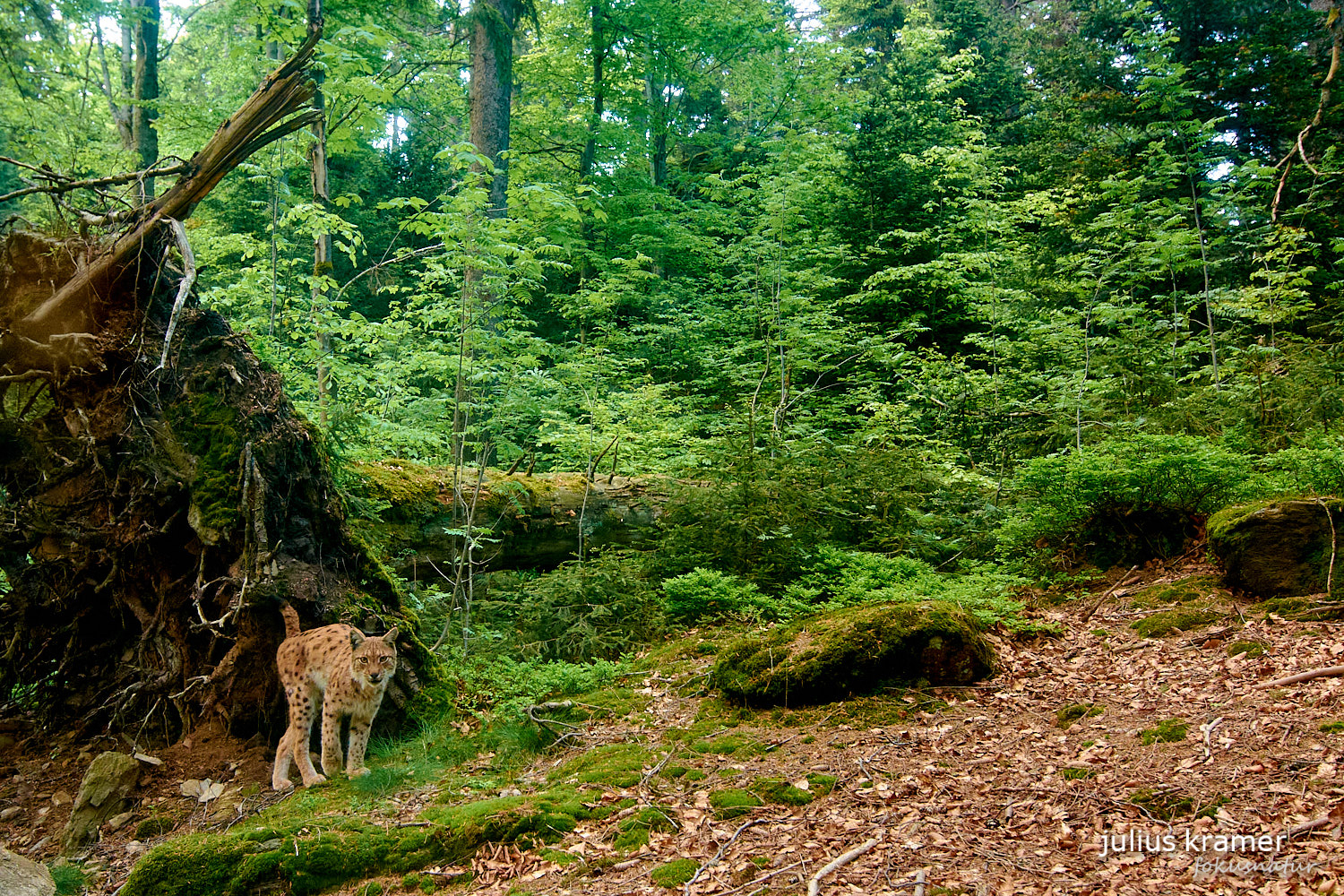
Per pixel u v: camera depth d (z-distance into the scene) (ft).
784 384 49.06
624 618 27.71
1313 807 12.59
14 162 20.68
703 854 13.99
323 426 27.73
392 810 17.02
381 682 18.26
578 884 13.62
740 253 59.00
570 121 67.41
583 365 46.16
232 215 58.59
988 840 13.34
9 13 32.53
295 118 22.71
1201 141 50.42
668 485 33.06
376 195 72.43
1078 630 23.13
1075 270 52.54
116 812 18.51
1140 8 52.75
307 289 45.55
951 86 73.56
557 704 20.95
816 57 72.69
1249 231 48.24
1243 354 41.16
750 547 30.50
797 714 19.74
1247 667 18.57
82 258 20.81
